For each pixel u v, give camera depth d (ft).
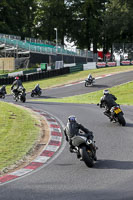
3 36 636.89
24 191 65.72
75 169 81.20
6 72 554.87
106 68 552.00
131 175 73.92
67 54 625.00
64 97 332.19
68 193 63.87
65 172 78.84
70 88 395.55
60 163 87.40
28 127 130.41
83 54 644.27
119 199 59.72
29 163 87.71
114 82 410.52
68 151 100.27
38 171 80.53
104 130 128.47
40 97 339.57
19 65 579.89
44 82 460.96
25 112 169.27
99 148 101.50
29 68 570.05
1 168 82.12
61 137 119.75
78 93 354.54
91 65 566.36
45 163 87.86
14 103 231.71
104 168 80.74
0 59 590.55
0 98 317.22
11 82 461.78
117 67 553.23
